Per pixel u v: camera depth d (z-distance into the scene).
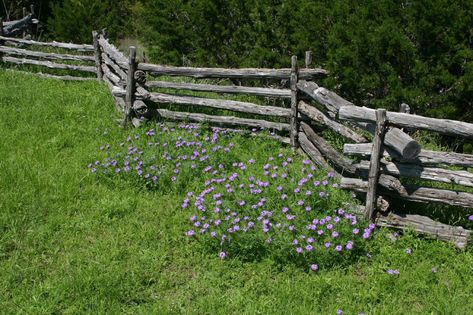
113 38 16.72
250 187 5.93
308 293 4.64
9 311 4.48
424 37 7.89
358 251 5.09
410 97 7.72
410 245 5.18
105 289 4.67
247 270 4.99
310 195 5.68
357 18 8.63
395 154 5.16
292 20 9.85
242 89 7.72
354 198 5.78
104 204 6.04
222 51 11.38
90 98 9.63
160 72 8.24
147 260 5.15
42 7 20.44
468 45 7.90
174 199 6.23
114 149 7.39
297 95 7.09
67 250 5.35
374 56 8.18
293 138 7.24
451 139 8.27
